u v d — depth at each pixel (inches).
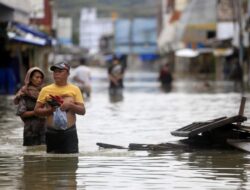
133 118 1763.0
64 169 960.3
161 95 2997.0
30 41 3206.2
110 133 1400.1
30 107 1197.7
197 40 6353.3
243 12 4977.9
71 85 1111.6
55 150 1106.1
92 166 983.6
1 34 2881.4
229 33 5585.6
